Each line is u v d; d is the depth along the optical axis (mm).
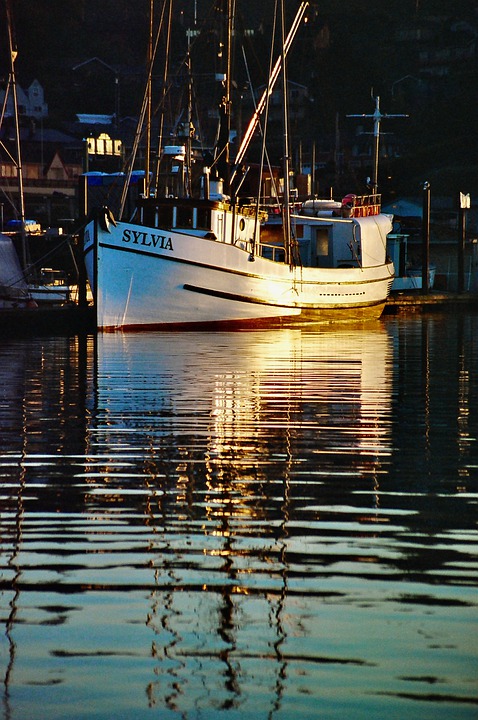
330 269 127250
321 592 23094
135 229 110250
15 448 42188
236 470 37438
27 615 21734
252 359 83812
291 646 20156
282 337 109250
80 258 132625
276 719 17547
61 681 18844
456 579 23969
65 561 25391
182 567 24906
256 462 39031
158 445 42844
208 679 18891
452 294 169250
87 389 63625
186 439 44406
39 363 81875
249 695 18312
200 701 18125
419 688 18500
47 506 31375
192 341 102688
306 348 95438
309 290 124250
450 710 17781
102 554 26000
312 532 28219
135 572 24516
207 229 113688
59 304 138625
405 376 71312
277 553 26125
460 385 65688
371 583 23703
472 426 48219
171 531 28344
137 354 88812
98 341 103812
